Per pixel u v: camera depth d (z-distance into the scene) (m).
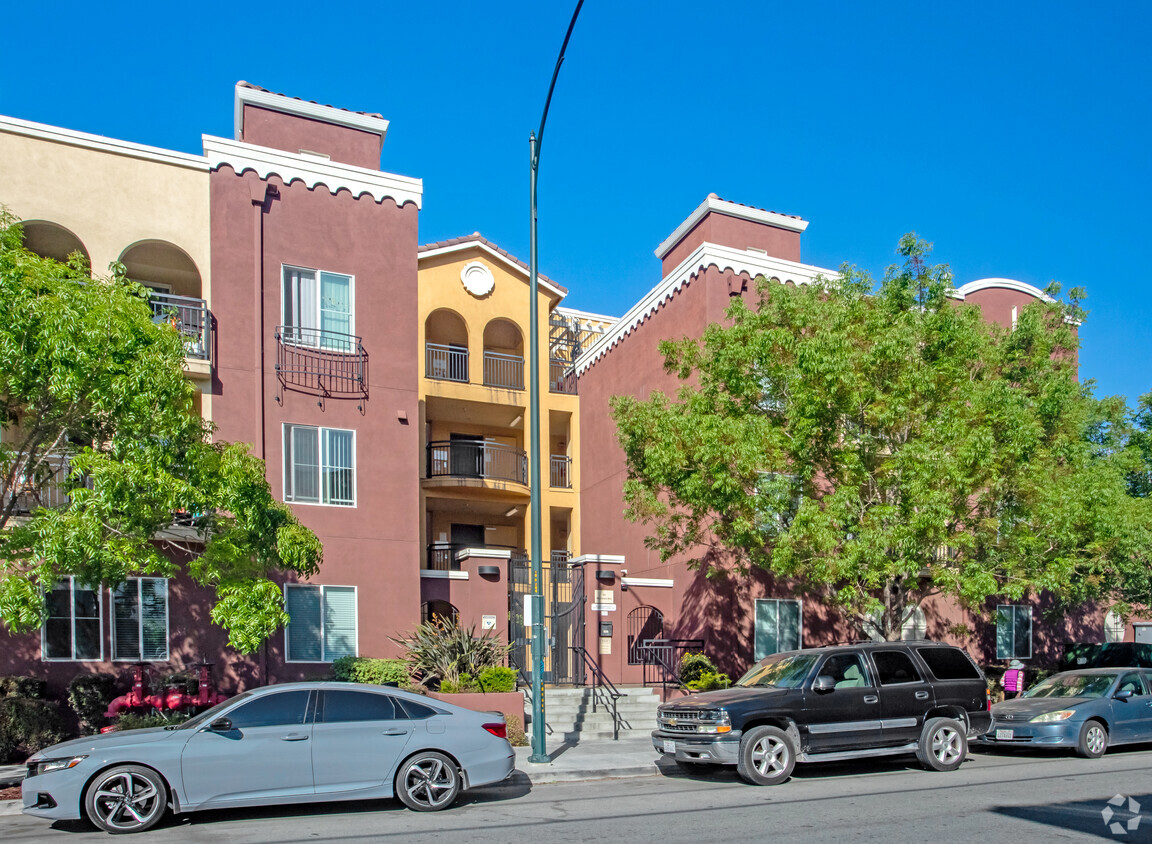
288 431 17.78
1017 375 19.42
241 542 12.98
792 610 21.80
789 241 25.22
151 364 11.69
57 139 16.89
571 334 28.64
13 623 11.09
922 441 15.54
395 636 17.95
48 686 15.41
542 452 26.45
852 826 9.39
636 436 18.55
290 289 18.33
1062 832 9.03
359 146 20.34
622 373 26.94
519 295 26.28
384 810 10.70
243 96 19.33
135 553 11.82
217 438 17.09
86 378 11.36
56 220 16.67
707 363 18.03
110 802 9.59
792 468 16.77
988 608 25.38
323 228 18.78
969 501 17.78
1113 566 19.89
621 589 21.17
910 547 15.31
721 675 19.16
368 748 10.41
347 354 18.52
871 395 16.08
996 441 16.27
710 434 15.93
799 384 16.14
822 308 17.28
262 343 17.81
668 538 19.67
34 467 13.16
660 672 20.69
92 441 12.95
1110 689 15.22
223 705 10.67
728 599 21.11
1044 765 13.81
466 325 25.66
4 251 11.59
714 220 24.39
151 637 16.17
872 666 13.18
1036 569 17.16
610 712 17.91
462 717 10.96
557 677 19.80
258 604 12.30
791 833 9.09
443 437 27.36
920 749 13.11
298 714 10.40
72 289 11.59
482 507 26.92
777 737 12.27
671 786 12.29
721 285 22.52
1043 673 23.89
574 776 12.99
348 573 17.80
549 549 26.56
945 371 16.28
